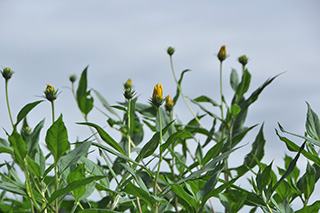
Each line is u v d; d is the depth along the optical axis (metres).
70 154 1.44
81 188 1.41
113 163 1.80
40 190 1.45
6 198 1.81
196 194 1.45
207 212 1.82
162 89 1.50
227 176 1.83
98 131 1.48
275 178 1.60
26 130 1.58
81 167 1.41
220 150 1.66
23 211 1.75
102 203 1.75
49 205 1.39
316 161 1.45
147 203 1.49
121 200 1.58
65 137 1.37
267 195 1.47
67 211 1.65
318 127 1.50
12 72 1.53
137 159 1.50
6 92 1.49
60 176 1.48
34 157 1.46
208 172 1.63
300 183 1.62
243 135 1.86
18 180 1.49
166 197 1.76
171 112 1.83
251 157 1.82
